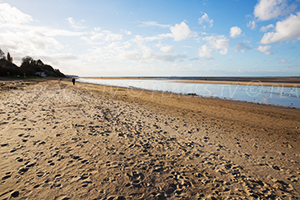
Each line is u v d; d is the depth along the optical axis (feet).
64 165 12.48
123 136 19.69
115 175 11.78
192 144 19.35
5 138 16.63
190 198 10.19
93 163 13.10
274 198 10.93
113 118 27.61
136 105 44.29
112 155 14.71
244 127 28.94
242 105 53.26
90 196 9.53
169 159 15.06
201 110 42.96
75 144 16.29
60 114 27.35
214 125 29.07
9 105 32.40
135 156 14.96
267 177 13.55
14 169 11.53
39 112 27.94
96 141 17.47
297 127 30.12
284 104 57.57
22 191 9.50
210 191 11.06
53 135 18.21
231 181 12.46
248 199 10.56
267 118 36.52
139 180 11.48
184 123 28.96
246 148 19.57
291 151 19.36
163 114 35.19
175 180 11.92
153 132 22.40
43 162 12.69
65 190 9.86
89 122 23.94
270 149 19.70
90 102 42.52
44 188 9.89
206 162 15.16
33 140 16.60
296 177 13.82
